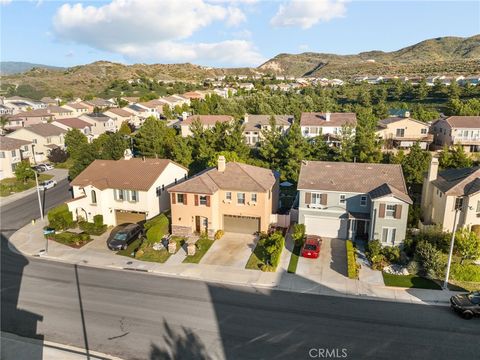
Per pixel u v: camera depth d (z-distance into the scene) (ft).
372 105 389.19
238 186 131.75
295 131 192.03
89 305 92.63
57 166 245.04
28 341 79.20
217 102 406.41
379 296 94.73
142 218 146.41
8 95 602.44
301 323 83.61
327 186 129.29
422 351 73.92
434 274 101.81
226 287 100.27
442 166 183.83
